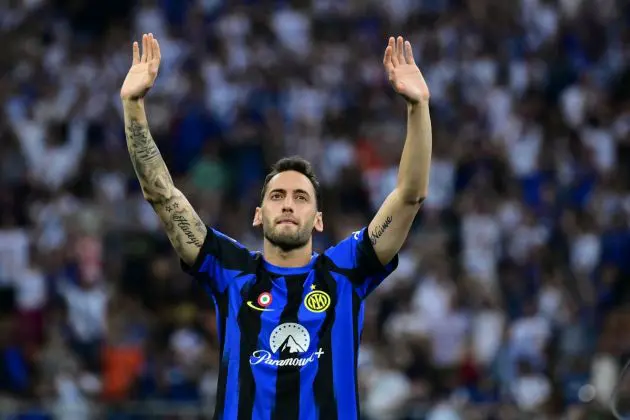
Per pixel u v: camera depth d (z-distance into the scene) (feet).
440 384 143.13
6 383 143.54
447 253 167.73
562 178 184.55
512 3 219.41
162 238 167.53
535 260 164.66
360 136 187.93
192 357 144.25
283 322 64.64
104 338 149.89
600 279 164.35
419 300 153.38
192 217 67.36
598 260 168.86
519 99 201.46
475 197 174.81
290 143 184.75
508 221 172.14
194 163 184.03
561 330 151.53
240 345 64.44
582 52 215.10
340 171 175.01
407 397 139.23
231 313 65.36
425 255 161.38
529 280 161.79
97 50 210.38
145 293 156.97
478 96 201.77
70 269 159.22
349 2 219.20
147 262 163.32
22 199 175.22
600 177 183.83
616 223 171.73
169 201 67.10
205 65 203.82
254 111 192.34
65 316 153.38
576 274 165.37
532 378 144.87
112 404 131.34
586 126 198.59
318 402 63.41
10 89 198.49
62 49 210.38
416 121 65.57
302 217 66.23
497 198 177.68
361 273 66.54
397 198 66.08
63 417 127.75
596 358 142.20
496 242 169.37
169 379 141.28
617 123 199.82
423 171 65.41
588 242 170.71
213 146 179.73
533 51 212.23
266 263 66.80
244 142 180.75
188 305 153.38
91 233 165.48
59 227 168.04
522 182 183.11
